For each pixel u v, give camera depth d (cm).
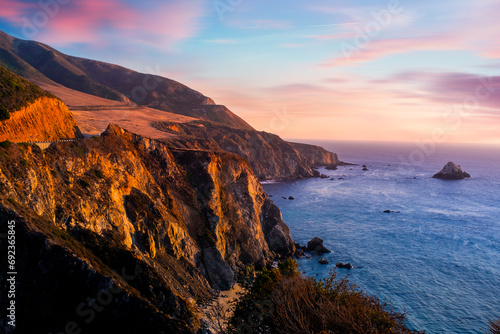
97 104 18762
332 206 12606
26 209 3338
